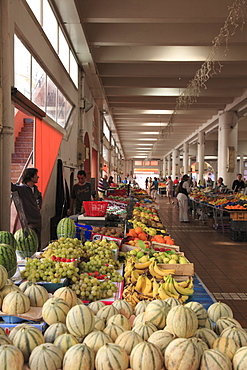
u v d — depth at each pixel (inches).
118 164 1464.1
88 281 96.9
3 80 157.3
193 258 271.1
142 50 393.7
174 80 516.1
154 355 54.7
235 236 341.4
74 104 364.5
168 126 711.7
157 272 121.3
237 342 63.1
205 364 54.9
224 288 198.5
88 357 54.9
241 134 1124.5
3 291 77.7
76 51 349.4
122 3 281.1
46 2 238.2
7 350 53.6
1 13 155.5
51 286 94.1
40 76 236.7
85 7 281.7
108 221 195.5
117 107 685.9
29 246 131.0
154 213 296.7
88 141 480.1
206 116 809.5
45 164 240.4
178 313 64.2
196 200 528.7
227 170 677.9
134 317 78.6
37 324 70.1
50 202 263.7
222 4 277.3
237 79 515.2
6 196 160.4
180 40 333.1
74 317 63.3
